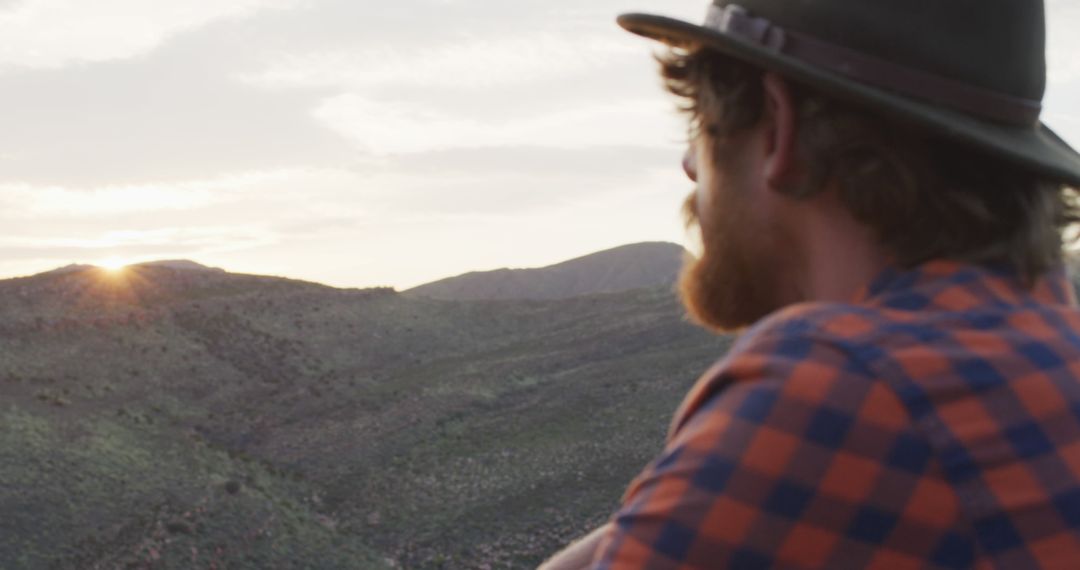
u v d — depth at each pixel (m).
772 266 1.26
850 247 1.18
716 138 1.28
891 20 1.14
